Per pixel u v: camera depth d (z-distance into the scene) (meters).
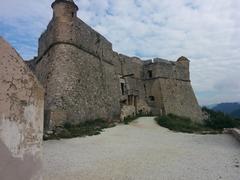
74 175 7.94
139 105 37.94
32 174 3.49
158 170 8.80
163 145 14.67
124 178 7.78
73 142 14.89
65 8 24.89
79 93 24.23
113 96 32.31
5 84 3.09
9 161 3.08
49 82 23.30
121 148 13.30
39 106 3.75
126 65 39.06
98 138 16.72
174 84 44.09
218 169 9.01
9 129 3.11
